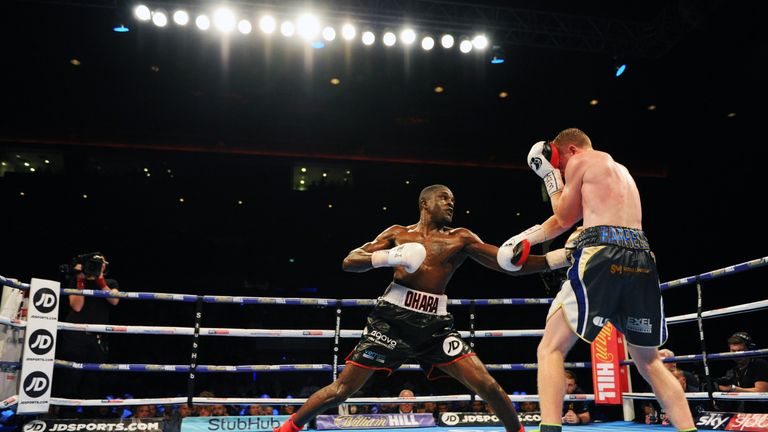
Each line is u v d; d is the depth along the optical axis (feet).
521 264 9.34
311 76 44.21
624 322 8.62
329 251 49.88
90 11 35.88
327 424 16.05
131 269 46.98
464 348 10.64
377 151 50.39
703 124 45.03
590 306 8.23
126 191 47.62
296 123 48.73
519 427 10.57
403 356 10.76
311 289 49.08
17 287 12.28
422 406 27.58
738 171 43.80
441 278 10.92
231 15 29.78
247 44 39.88
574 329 8.33
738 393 13.75
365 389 38.47
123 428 13.12
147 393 40.70
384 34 31.32
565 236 41.98
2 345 12.94
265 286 48.98
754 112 41.55
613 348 18.13
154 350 42.83
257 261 49.16
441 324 10.78
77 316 16.47
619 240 8.39
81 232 46.52
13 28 37.73
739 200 43.68
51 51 40.22
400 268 11.03
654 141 49.01
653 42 33.47
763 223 42.22
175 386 41.37
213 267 48.44
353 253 10.47
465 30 32.24
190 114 46.98
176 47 40.01
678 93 42.70
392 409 24.64
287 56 41.37
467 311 49.34
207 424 15.66
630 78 41.70
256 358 43.88
